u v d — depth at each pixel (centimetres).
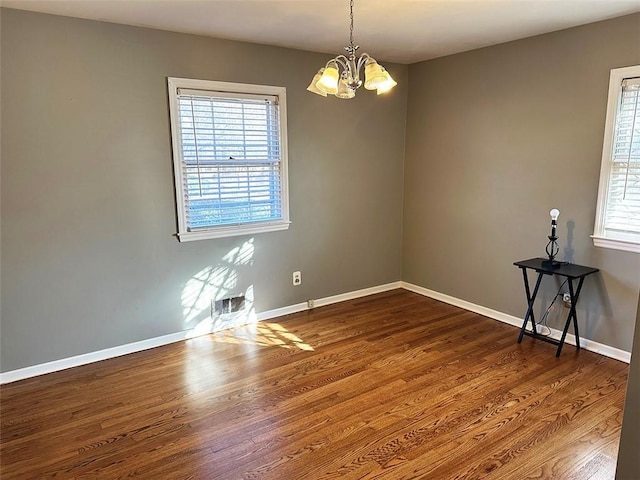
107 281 326
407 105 465
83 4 264
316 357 329
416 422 246
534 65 347
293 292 424
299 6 271
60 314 311
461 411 256
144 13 282
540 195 356
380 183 465
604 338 327
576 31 318
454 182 426
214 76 348
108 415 257
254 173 383
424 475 206
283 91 383
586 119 320
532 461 214
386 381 292
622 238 311
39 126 287
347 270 459
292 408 262
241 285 391
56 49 286
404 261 497
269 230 397
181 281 359
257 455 221
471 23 310
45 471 212
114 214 322
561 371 302
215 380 296
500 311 400
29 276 296
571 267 328
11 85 275
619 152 308
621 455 149
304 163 408
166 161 338
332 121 419
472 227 414
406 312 424
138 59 315
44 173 292
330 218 436
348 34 336
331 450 224
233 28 319
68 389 287
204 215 363
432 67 432
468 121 404
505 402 265
